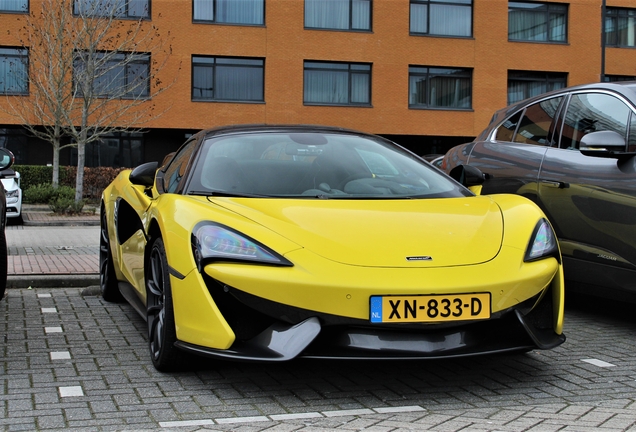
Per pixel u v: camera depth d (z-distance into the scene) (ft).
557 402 9.59
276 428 8.39
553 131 16.56
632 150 14.14
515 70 92.73
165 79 82.48
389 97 88.48
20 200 48.16
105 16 68.85
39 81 66.18
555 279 10.49
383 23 88.17
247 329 9.68
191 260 9.93
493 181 17.39
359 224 10.41
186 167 12.71
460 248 10.09
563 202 15.23
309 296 9.27
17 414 9.00
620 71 96.17
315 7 87.04
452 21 90.79
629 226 13.58
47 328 14.53
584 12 93.86
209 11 84.28
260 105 85.20
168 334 10.50
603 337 13.93
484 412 9.10
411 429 8.32
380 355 9.27
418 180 12.91
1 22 78.07
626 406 9.36
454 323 9.46
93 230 44.73
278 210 10.75
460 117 90.33
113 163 84.99
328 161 12.92
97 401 9.60
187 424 8.59
